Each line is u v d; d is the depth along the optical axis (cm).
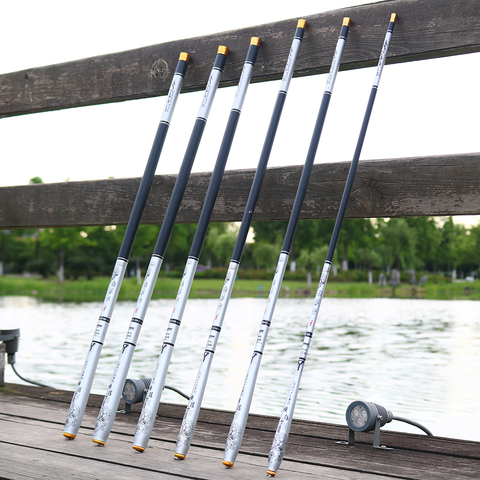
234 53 256
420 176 221
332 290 3659
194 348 806
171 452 188
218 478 164
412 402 463
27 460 176
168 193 272
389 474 169
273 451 169
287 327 1152
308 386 529
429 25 222
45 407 245
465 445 197
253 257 4484
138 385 235
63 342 896
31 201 304
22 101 308
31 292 3631
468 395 488
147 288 207
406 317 1433
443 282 4603
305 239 3788
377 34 232
